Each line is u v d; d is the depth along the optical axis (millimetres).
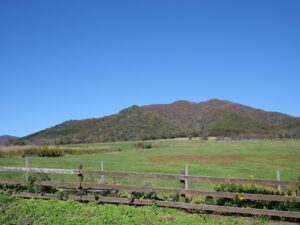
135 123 196125
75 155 61344
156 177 18938
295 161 51000
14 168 21344
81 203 18938
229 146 85500
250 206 17453
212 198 18375
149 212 17375
